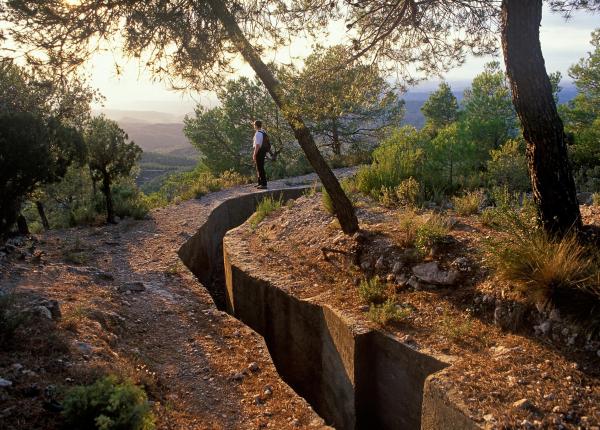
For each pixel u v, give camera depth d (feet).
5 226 22.21
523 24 14.89
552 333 13.67
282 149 77.61
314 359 19.42
